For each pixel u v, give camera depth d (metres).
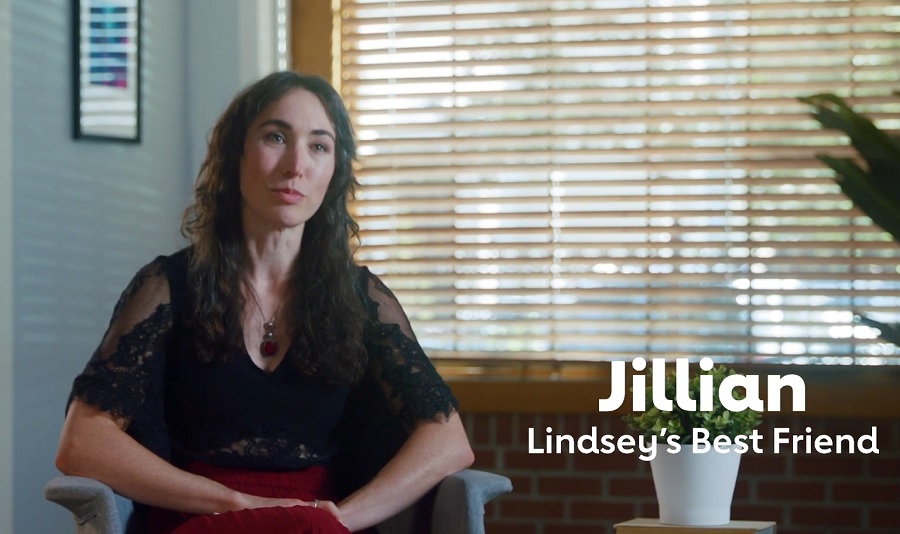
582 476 3.72
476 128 3.88
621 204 3.81
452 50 3.90
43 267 3.28
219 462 2.20
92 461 2.05
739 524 2.70
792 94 3.75
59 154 3.36
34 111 3.26
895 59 3.72
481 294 3.83
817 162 3.72
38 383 3.25
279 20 3.97
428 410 2.27
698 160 3.78
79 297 3.42
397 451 2.32
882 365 3.66
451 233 3.86
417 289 3.87
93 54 3.49
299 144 2.26
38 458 3.24
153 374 2.21
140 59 3.65
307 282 2.31
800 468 3.65
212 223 2.30
